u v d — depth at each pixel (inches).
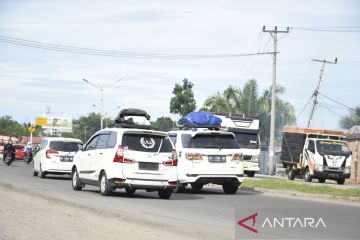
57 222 608.4
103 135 1011.9
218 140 1117.1
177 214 748.0
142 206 831.1
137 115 1274.6
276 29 2519.7
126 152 938.1
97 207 790.5
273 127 2486.5
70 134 6737.2
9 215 647.8
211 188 1339.8
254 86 3058.6
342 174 1818.4
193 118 1473.9
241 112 3006.9
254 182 1375.5
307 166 1862.7
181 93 3275.1
